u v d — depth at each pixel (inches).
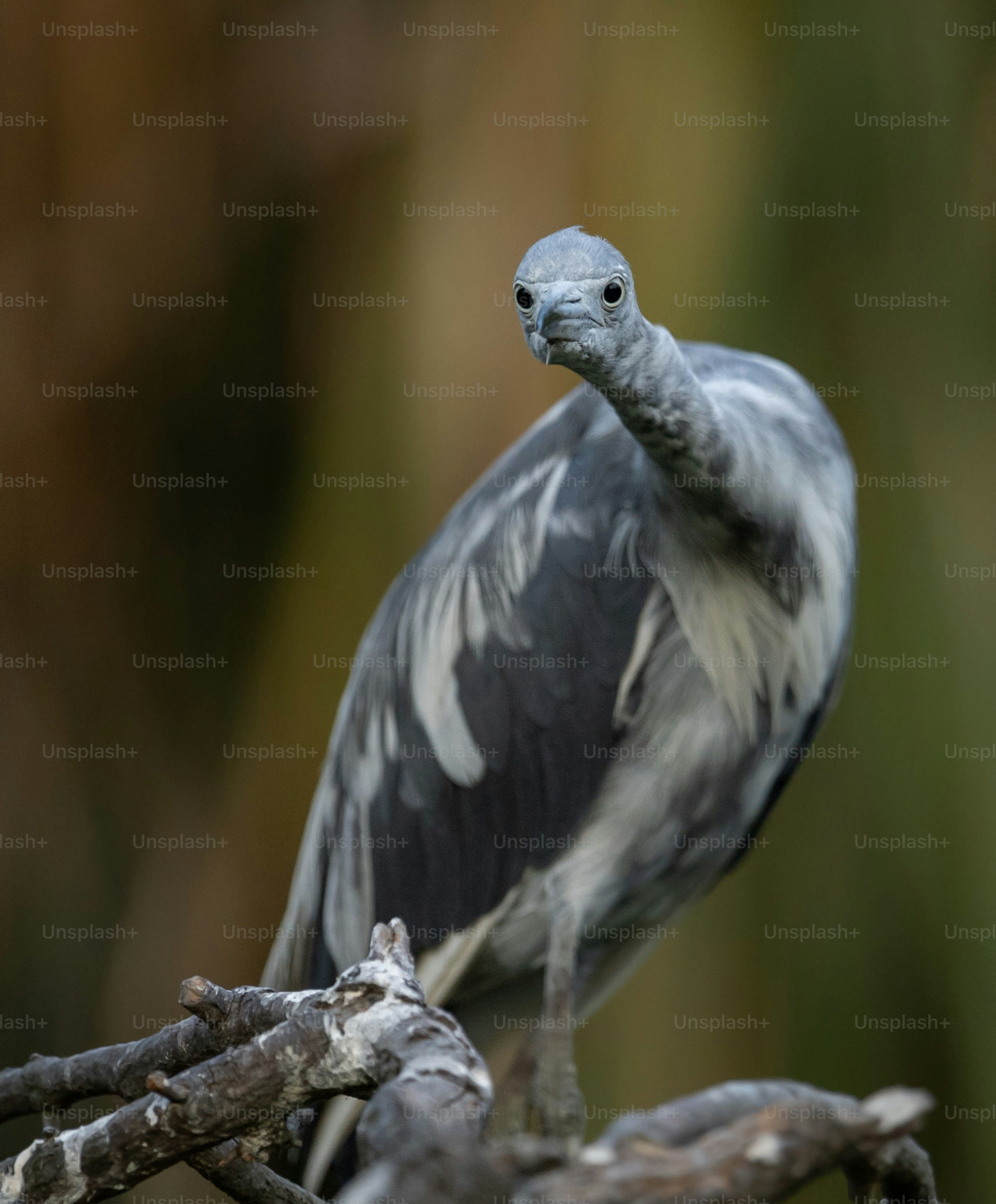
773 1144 70.7
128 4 441.4
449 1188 70.8
